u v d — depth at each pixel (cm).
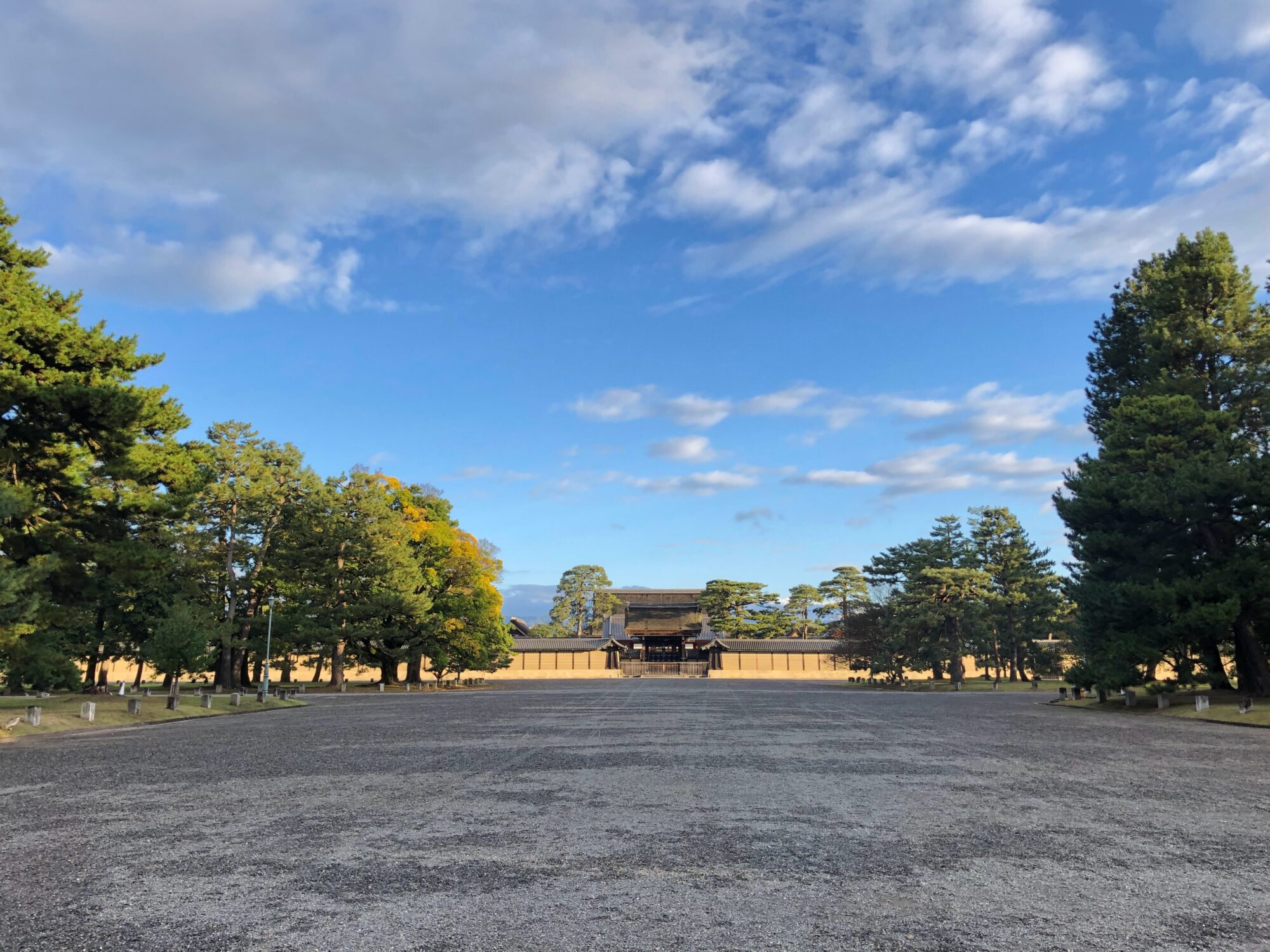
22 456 2366
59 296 2456
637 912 559
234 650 4644
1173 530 2938
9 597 1927
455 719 2530
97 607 3759
